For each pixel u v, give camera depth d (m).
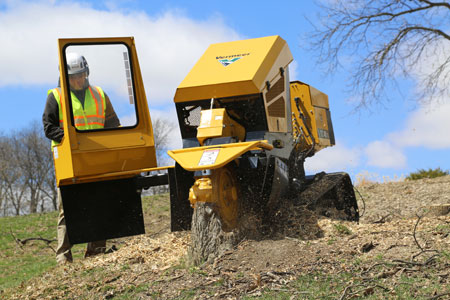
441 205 8.11
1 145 44.94
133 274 5.08
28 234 12.95
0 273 9.22
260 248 5.05
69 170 5.76
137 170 5.84
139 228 6.14
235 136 5.73
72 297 4.70
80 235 6.00
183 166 5.00
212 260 4.96
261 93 5.58
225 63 5.93
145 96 6.00
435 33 16.92
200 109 5.89
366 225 6.20
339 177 7.13
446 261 4.27
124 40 5.93
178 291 4.39
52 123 5.97
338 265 4.47
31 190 45.09
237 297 4.09
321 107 8.87
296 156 7.26
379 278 4.11
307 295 3.91
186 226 5.90
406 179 16.70
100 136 5.82
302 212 6.28
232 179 5.52
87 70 5.82
